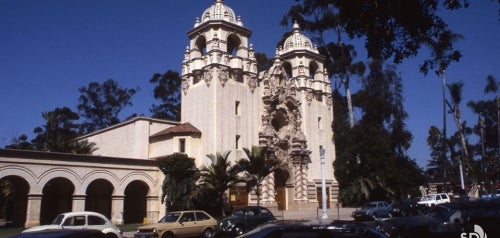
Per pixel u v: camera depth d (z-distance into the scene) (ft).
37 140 247.70
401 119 193.36
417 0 44.24
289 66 179.22
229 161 129.29
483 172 240.94
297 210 150.00
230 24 146.10
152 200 126.11
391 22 47.11
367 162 165.07
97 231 27.73
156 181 128.16
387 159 166.81
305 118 164.25
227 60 142.72
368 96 192.65
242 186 135.64
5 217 147.02
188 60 148.77
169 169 114.11
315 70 179.63
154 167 128.67
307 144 161.58
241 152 138.72
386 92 192.75
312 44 182.09
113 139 154.61
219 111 135.44
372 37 48.01
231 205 130.72
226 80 140.05
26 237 26.32
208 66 139.33
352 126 176.55
